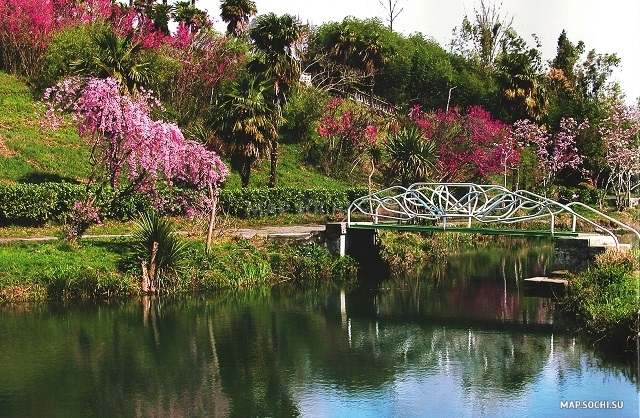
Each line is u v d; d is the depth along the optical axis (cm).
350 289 1936
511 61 3981
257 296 1827
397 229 1970
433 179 3027
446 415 1046
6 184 2330
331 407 1083
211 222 1952
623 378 1180
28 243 1905
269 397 1120
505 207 1923
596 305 1390
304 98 4025
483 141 3434
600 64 5328
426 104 5069
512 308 1700
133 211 2338
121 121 1884
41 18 3484
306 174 3625
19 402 1088
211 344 1400
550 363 1270
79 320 1543
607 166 3897
